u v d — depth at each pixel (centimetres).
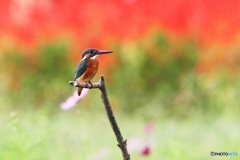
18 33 1884
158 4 1839
